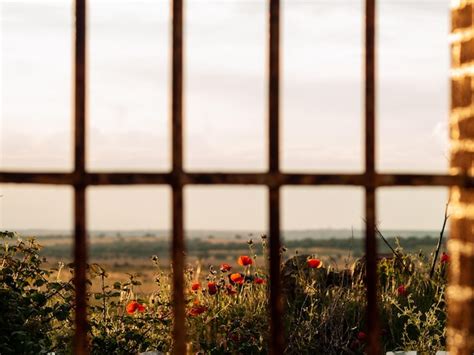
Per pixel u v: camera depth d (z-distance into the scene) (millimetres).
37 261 4477
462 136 1908
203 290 5688
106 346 4500
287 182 1790
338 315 5277
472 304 1854
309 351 5043
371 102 1824
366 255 1832
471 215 1860
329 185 1806
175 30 1771
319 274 5969
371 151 1820
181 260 1753
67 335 4395
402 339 5230
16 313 3957
